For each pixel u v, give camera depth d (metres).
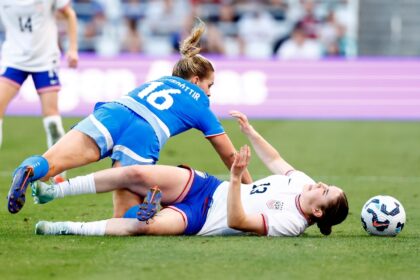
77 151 21.59
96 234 21.41
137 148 22.06
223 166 38.12
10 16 30.91
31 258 19.00
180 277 17.50
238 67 57.94
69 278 17.39
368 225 22.45
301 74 58.09
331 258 19.44
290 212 21.73
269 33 67.88
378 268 18.61
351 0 74.38
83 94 56.56
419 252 20.31
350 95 58.28
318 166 38.69
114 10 69.88
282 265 18.66
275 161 23.59
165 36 68.88
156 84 23.00
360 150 44.59
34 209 26.59
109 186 21.28
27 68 31.02
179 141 47.56
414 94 58.25
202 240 21.00
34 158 20.83
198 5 68.56
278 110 57.97
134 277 17.45
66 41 61.28
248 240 21.06
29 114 56.75
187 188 21.67
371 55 74.19
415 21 74.56
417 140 49.06
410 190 32.31
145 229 21.20
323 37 65.69
